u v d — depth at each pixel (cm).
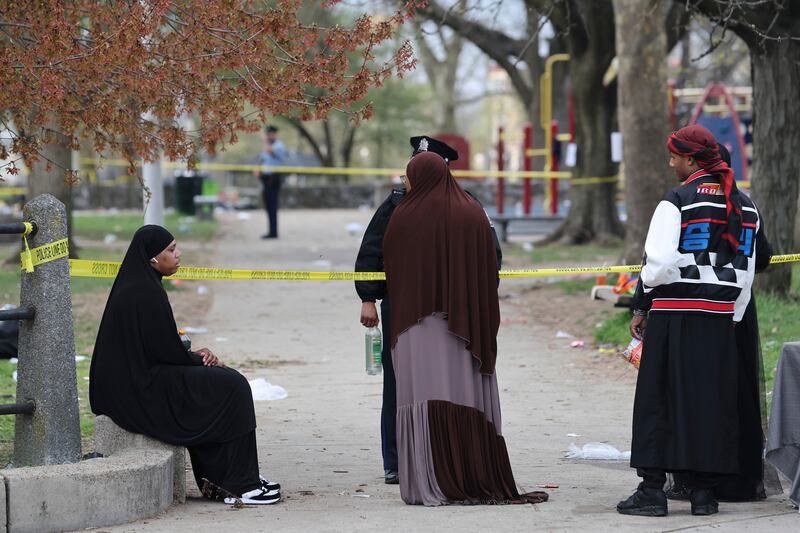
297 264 5472
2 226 1620
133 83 1928
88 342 3294
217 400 1678
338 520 1550
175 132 2091
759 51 3350
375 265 1855
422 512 1598
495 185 9800
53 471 1495
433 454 1655
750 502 1698
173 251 1717
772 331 3044
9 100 1923
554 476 1912
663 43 4206
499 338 3559
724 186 1585
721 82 7150
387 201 1864
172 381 1677
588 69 6191
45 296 1675
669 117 4253
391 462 1867
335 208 10738
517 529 1482
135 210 10594
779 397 1647
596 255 5812
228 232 7494
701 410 1563
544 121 7006
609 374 2930
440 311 1667
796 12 3272
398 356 1680
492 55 8081
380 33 1989
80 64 1878
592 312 3881
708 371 1570
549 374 2969
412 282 1672
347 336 3609
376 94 14200
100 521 1510
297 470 1981
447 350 1664
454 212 1681
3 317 1642
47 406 1680
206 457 1697
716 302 1577
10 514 1450
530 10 5919
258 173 7156
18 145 2070
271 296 4528
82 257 5519
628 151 4247
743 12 3061
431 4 6900
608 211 6475
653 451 1570
